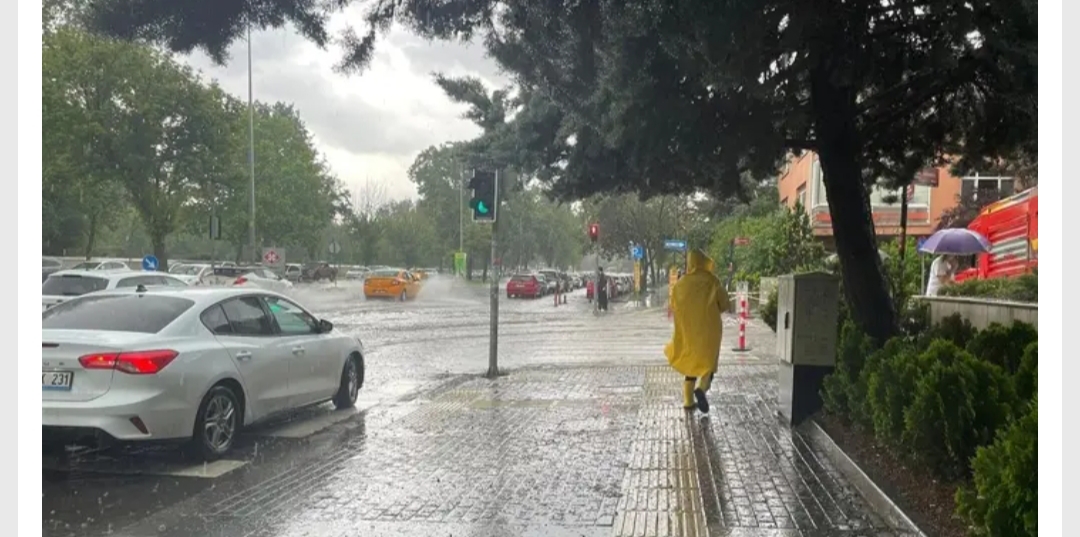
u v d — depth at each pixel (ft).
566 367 50.26
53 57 98.12
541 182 39.96
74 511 21.30
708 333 33.27
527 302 158.10
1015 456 13.84
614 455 26.86
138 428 24.21
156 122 102.53
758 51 21.75
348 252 247.91
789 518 20.31
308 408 35.78
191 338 26.66
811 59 24.71
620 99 24.14
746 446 27.76
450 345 69.05
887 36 26.32
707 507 21.25
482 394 39.86
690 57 21.54
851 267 33.17
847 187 32.71
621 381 43.57
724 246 148.25
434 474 24.77
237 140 114.83
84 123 98.37
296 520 20.56
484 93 43.60
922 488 20.80
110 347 24.30
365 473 24.97
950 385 20.15
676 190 37.55
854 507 21.12
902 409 22.08
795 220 103.30
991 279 49.55
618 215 168.76
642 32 21.44
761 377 44.04
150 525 20.18
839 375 28.58
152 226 109.09
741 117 25.76
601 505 21.59
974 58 25.53
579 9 21.24
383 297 147.23
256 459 26.78
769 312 52.44
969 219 91.50
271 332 30.94
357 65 23.32
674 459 26.14
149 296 28.27
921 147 37.45
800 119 27.55
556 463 25.93
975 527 15.34
